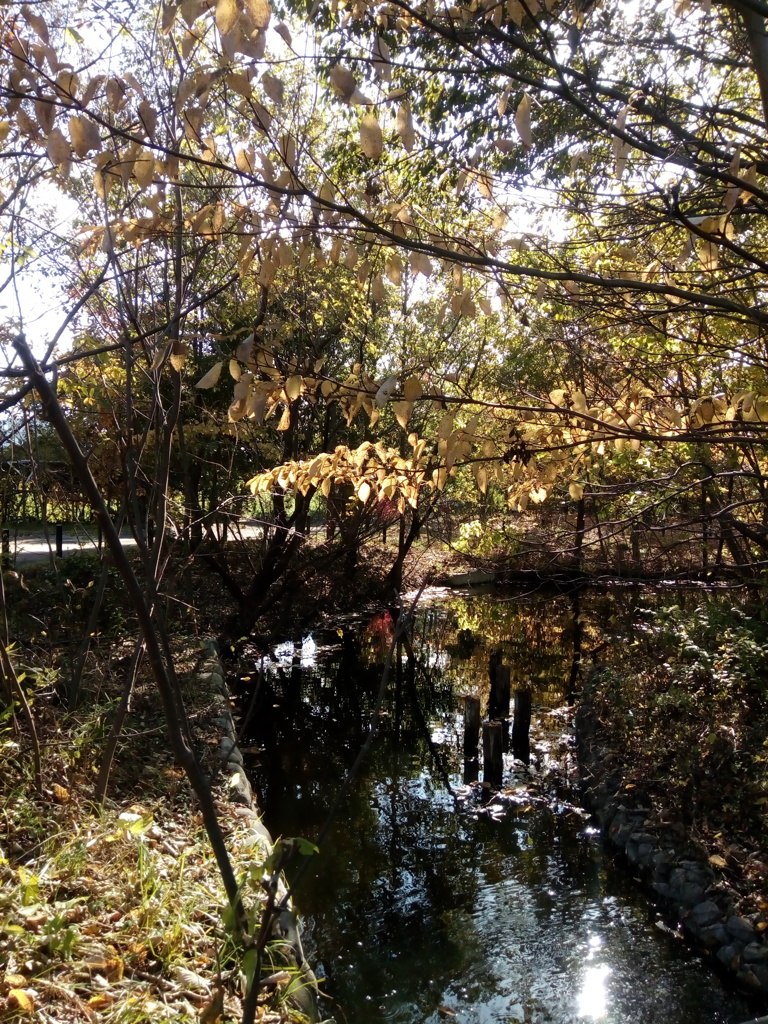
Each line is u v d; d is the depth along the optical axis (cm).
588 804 751
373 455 358
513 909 567
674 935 527
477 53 224
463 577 2006
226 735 624
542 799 774
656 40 304
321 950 514
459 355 1077
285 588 1352
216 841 187
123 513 582
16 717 495
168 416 436
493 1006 458
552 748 919
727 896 520
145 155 204
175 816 462
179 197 359
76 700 592
